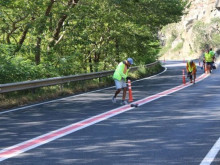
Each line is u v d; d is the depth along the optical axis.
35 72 19.78
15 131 9.09
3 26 23.69
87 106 13.45
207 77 27.23
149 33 30.86
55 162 6.34
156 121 10.09
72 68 24.14
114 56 31.20
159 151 6.95
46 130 9.12
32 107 13.47
